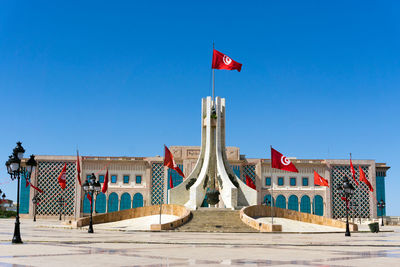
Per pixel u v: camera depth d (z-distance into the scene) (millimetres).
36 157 73750
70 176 73688
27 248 18016
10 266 12203
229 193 50469
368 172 75875
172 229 38344
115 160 74562
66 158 73938
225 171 52531
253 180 74562
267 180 75125
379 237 31406
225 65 48875
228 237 28922
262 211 46781
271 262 13984
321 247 21000
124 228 39875
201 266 12781
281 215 47781
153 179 74375
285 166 41875
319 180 55969
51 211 72625
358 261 14453
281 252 17750
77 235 28938
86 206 73125
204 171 52594
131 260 14102
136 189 74250
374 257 15930
